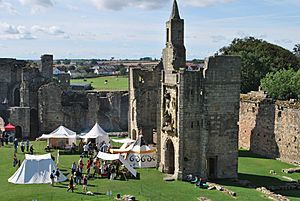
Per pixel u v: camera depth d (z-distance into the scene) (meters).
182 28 72.56
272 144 79.69
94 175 60.31
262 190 54.84
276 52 142.88
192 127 60.53
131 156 67.88
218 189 55.06
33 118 101.62
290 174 66.75
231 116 61.81
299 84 108.56
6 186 53.59
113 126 107.19
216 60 60.34
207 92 60.25
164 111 64.25
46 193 50.62
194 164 61.03
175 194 52.31
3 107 103.06
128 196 49.00
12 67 113.81
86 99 105.25
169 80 63.09
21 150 77.19
